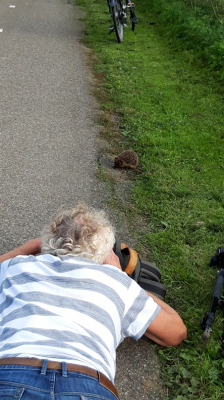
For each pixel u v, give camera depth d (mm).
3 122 4859
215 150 4656
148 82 6395
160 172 4102
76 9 10484
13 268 1663
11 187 3730
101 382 1371
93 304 1536
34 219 3371
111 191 3820
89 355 1410
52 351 1377
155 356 2350
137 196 3764
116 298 1629
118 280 1672
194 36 7883
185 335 2148
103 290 1590
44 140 4578
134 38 8445
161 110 5570
